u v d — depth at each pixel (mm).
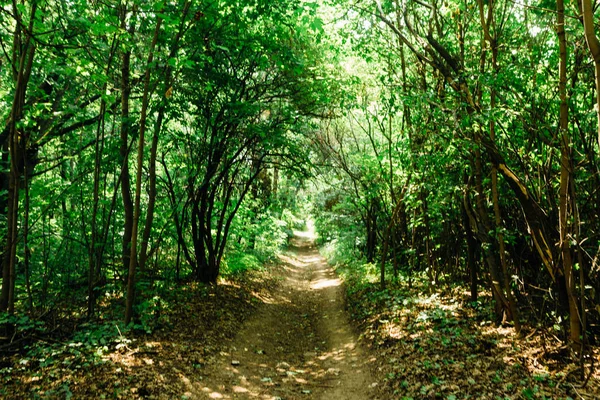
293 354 8523
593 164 5555
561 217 5234
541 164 6184
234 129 11250
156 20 7742
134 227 7582
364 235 19359
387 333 8227
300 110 12336
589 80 5879
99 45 6746
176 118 9914
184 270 13227
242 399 5840
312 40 11883
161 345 7102
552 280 6395
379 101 11672
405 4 8258
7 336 6680
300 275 21281
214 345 7816
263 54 10477
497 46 6574
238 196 15953
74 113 8891
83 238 9281
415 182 9547
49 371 5641
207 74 10008
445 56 6852
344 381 6727
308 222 54562
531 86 6637
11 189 6676
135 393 5262
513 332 7016
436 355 6527
